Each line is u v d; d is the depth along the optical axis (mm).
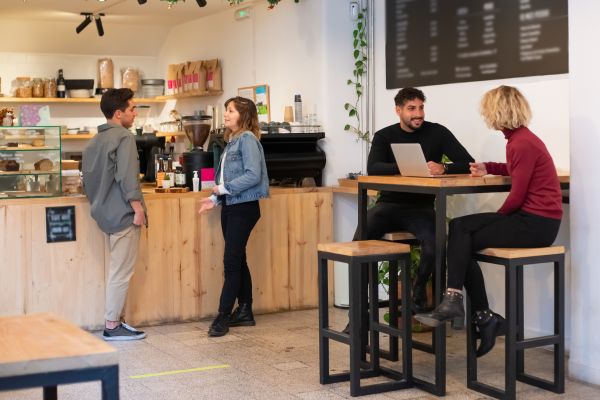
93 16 8703
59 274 5562
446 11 5770
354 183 6172
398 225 5020
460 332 5547
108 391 2018
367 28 6551
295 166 6379
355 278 4059
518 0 5199
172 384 4371
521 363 4387
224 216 5648
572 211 4355
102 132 5344
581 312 4348
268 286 6301
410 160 4367
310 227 6418
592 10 4191
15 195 5469
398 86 6281
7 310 5449
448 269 4082
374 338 4465
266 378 4477
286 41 7152
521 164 4004
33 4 7973
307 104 6844
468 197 5613
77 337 2154
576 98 4301
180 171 6113
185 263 5980
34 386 1965
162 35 9734
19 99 9367
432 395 4152
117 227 5324
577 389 4230
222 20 8391
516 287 4180
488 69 5445
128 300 5816
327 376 4355
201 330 5723
